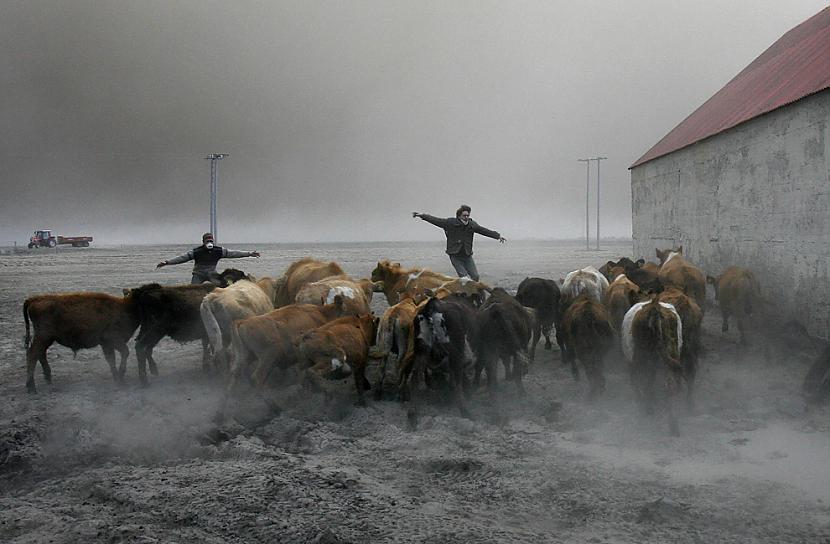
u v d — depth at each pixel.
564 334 10.90
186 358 13.38
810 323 13.80
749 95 19.72
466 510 6.02
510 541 5.29
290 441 8.28
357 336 9.48
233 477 6.87
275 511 6.00
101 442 8.11
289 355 9.66
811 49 18.75
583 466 6.96
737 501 5.98
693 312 8.84
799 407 8.95
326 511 5.94
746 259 16.86
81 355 13.91
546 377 11.23
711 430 8.16
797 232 14.27
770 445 7.59
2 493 7.00
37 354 10.54
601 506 5.96
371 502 6.15
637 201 26.52
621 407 9.30
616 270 15.41
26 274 40.44
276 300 13.59
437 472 7.09
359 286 12.44
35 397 10.20
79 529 5.72
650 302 8.66
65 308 10.52
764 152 15.76
